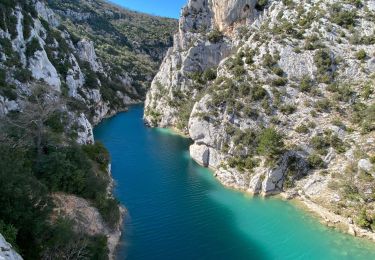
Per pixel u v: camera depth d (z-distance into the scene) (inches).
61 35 4338.1
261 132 2233.0
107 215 1519.4
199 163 2600.9
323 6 2810.0
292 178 2034.9
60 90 2928.2
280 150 2092.8
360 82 2250.2
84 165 1646.2
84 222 1350.9
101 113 4453.7
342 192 1797.5
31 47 2701.8
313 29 2613.2
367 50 2365.9
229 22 3735.2
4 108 1918.1
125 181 2245.3
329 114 2169.0
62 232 1090.1
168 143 3213.6
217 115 2504.9
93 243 1221.1
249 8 3597.4
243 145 2262.6
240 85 2490.2
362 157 1861.5
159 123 3993.6
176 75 3887.8
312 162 2014.0
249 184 2098.9
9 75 2172.7
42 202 1168.8
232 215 1812.3
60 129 1999.3
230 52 3550.7
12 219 1021.8
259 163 2154.3
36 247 1028.5
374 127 1980.8
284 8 3041.3
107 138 3376.0
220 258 1459.2
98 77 5285.4
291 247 1545.3
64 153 1589.6
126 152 2896.2
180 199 1993.1
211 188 2155.5
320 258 1473.9
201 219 1765.5
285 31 2687.0
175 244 1545.3
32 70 2605.8
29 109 1734.7
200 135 2583.7
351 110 2139.5
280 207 1900.8
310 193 1926.7
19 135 1563.7
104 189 1667.1
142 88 6727.4
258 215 1819.6
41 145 1663.4
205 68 3799.2
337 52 2423.7
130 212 1820.9
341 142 2026.3
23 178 1136.2
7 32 2488.9
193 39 3951.8
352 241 1588.3
